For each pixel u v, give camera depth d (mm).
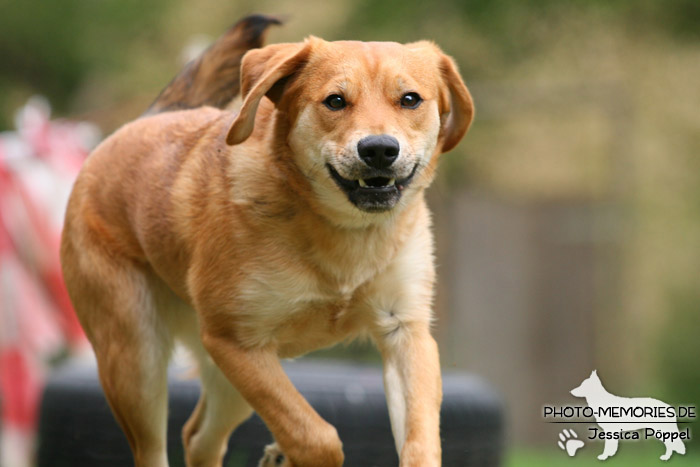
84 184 8344
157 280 8180
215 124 7824
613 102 22234
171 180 7723
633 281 23281
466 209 23438
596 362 22844
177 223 7566
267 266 7133
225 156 7430
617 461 15625
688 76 25547
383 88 7051
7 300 14164
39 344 14336
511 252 23266
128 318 8016
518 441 22953
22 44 28125
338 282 7266
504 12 23234
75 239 8273
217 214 7266
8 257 14148
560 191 25141
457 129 7695
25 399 14180
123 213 8055
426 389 7188
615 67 25062
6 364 14141
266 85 6926
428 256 7586
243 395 7211
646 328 22922
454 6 23406
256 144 7324
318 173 7035
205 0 27312
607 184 23672
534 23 24016
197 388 9844
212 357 7324
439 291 23016
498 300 23266
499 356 23156
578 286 23047
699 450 18531
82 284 8195
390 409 7336
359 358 20516
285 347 7688
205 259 7289
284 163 7133
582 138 25344
